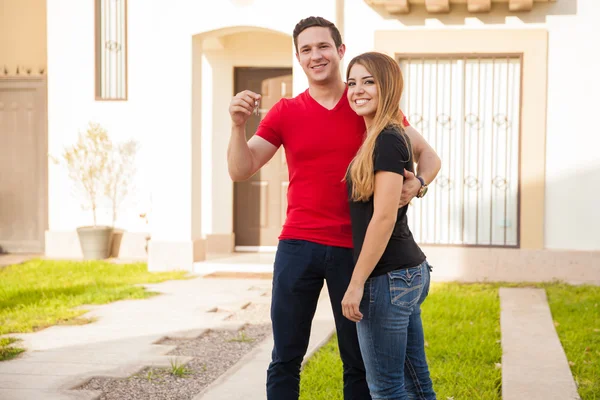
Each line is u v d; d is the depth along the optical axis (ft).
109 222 33.19
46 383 13.51
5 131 34.32
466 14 26.12
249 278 26.78
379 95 8.78
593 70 25.55
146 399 12.85
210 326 18.66
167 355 15.90
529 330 17.58
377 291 8.66
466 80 26.45
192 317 19.75
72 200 33.40
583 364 14.66
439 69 26.58
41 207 34.14
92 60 33.27
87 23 33.27
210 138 32.40
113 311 20.58
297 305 10.00
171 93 27.78
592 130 25.61
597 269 25.36
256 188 32.53
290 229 10.08
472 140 26.53
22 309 20.71
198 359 15.66
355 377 9.97
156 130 27.96
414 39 26.32
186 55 27.66
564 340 16.58
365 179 8.51
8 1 34.78
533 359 14.92
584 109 25.64
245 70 32.63
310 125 10.00
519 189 25.91
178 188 27.96
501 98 26.30
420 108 26.76
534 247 25.84
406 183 8.82
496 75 26.27
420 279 8.87
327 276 9.91
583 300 21.75
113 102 33.12
